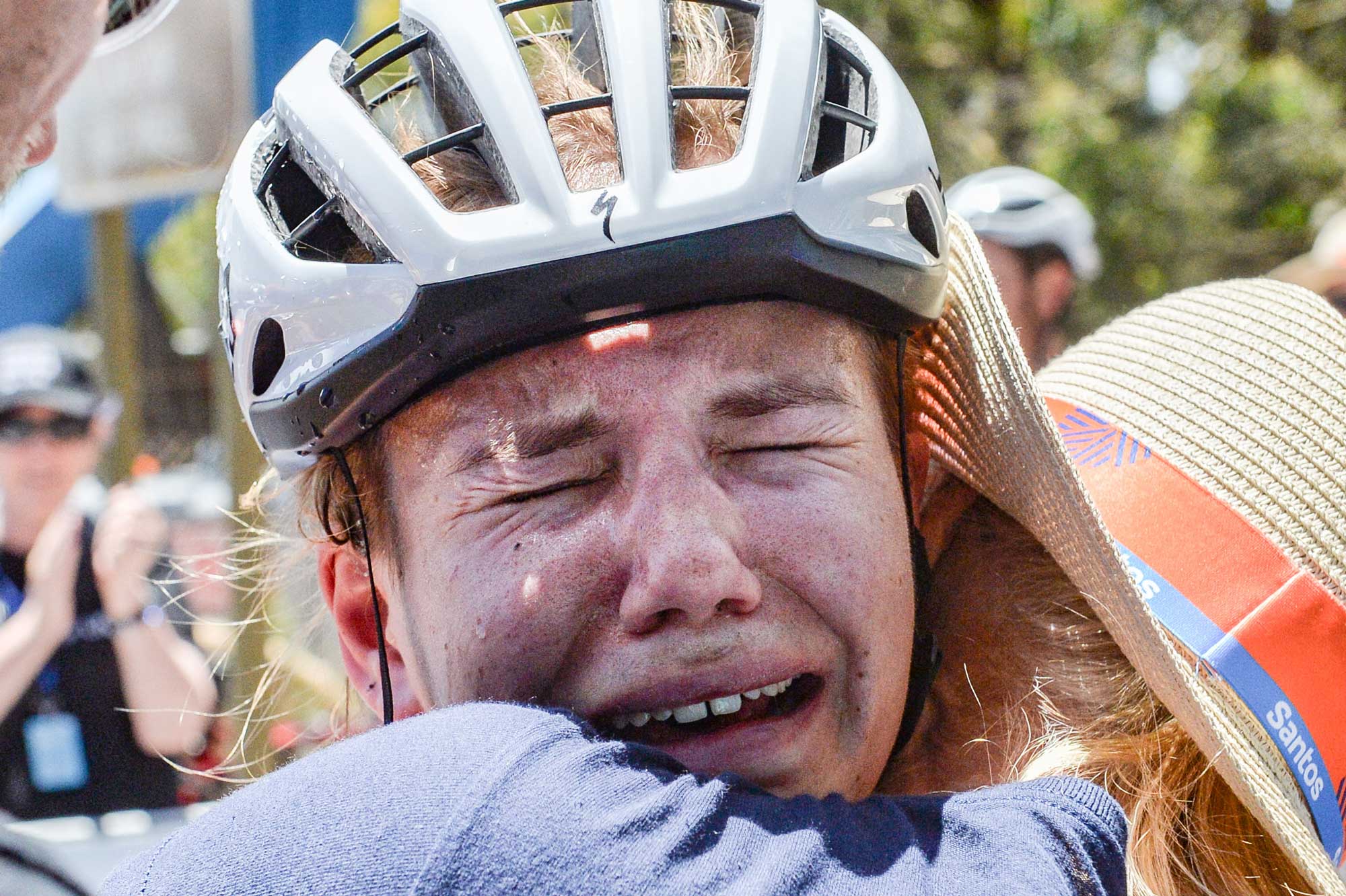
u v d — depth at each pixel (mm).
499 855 996
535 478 1240
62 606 3559
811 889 1014
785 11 1334
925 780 1522
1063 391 1666
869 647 1272
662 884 993
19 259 5742
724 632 1202
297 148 1366
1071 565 1422
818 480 1270
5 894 1039
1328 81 11578
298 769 1118
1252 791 1284
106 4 1080
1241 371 1569
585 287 1196
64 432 3865
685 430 1224
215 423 6504
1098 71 11297
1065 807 1145
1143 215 10883
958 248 1562
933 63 10305
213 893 1035
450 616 1275
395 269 1253
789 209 1223
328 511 1458
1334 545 1451
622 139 1228
